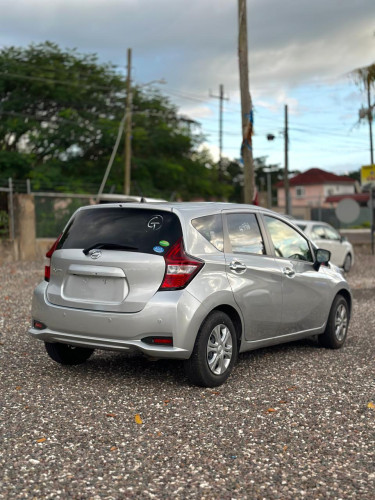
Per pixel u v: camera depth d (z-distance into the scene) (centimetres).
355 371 665
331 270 786
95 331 570
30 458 417
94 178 3772
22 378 616
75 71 3838
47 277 622
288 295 687
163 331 550
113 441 451
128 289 562
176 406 535
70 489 372
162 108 4150
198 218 600
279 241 705
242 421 499
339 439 461
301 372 658
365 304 1191
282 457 425
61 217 2334
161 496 364
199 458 421
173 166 3972
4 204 2164
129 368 662
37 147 3672
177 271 559
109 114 3953
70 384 597
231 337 604
